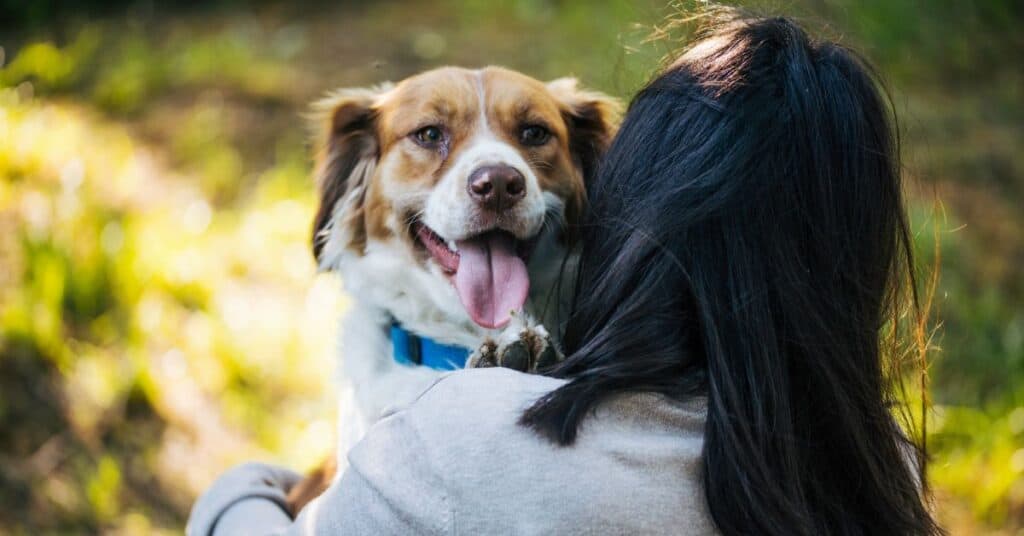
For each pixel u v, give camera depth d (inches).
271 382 200.4
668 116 70.9
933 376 201.6
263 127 275.7
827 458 67.9
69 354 185.2
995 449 181.0
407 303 109.7
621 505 59.9
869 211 69.1
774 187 66.7
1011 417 187.6
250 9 351.3
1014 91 293.4
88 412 179.5
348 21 339.3
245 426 189.9
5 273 195.8
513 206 102.5
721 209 66.2
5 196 213.8
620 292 67.5
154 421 184.5
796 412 66.8
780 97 68.5
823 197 67.2
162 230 223.3
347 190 122.3
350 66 304.3
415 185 111.0
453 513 59.8
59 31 321.4
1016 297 223.0
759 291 65.4
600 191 73.7
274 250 231.3
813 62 70.2
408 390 102.0
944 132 272.1
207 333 203.3
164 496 172.7
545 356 84.1
